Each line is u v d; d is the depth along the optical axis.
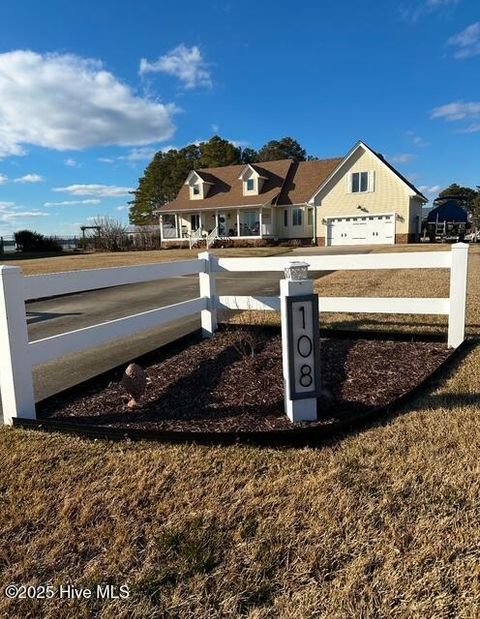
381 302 4.68
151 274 4.22
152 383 3.62
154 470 2.29
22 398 2.90
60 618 1.44
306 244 30.77
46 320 6.82
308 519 1.88
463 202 51.41
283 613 1.43
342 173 28.34
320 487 2.10
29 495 2.10
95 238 34.84
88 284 3.44
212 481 2.18
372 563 1.62
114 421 2.91
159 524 1.88
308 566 1.62
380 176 27.38
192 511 1.95
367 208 27.94
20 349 2.87
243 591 1.52
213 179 33.91
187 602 1.49
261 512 1.93
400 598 1.47
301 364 2.78
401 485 2.08
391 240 27.67
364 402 3.11
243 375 3.73
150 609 1.46
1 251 32.72
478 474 2.14
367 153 27.42
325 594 1.49
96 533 1.83
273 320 5.82
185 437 2.60
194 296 9.05
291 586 1.54
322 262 4.83
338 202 28.67
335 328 5.25
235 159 52.31
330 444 2.56
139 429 2.70
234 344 4.71
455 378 3.50
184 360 4.25
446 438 2.52
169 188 54.53
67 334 3.22
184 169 54.03
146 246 34.34
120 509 1.99
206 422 2.85
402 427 2.70
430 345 4.51
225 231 32.97
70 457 2.45
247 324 5.57
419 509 1.91
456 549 1.67
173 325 6.22
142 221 56.47
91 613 1.46
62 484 2.19
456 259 4.28
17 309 2.84
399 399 3.04
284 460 2.37
